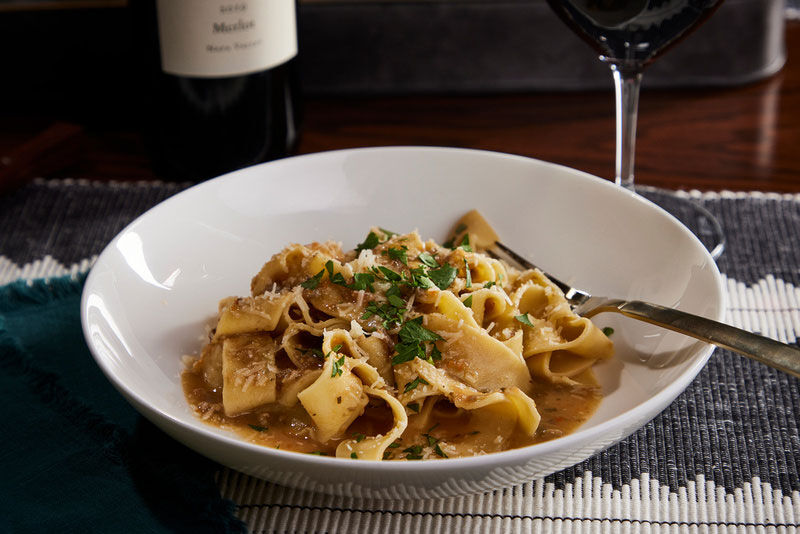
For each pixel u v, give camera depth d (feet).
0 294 1.89
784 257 2.05
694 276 1.68
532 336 1.69
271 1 2.18
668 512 1.54
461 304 1.67
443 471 1.39
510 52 2.66
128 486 1.55
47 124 2.56
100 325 1.62
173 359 1.69
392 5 2.60
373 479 1.41
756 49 2.68
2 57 2.59
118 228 2.17
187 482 1.54
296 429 1.59
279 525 1.51
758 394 1.73
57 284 1.92
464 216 1.93
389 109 2.64
